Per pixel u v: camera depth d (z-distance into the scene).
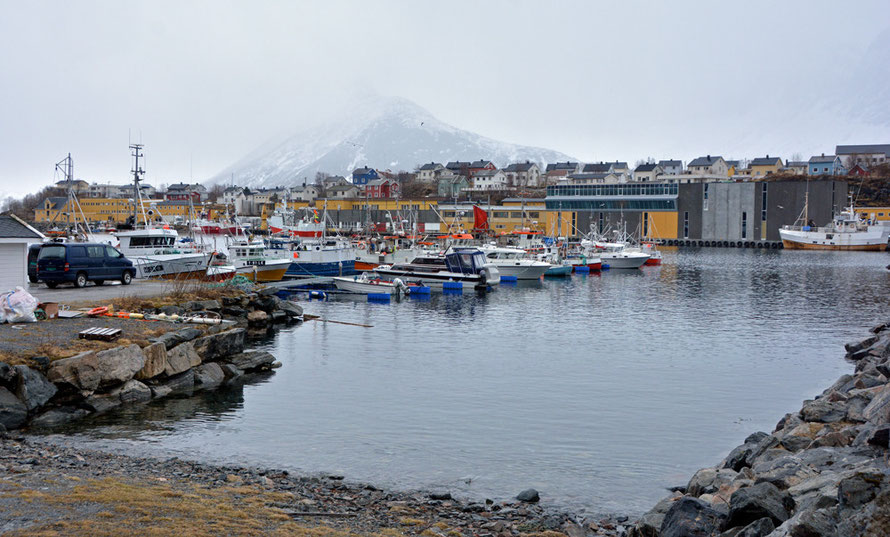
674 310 65.25
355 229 174.38
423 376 35.84
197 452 22.94
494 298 75.12
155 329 32.44
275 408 28.95
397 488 20.39
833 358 42.09
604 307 67.44
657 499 20.20
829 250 172.50
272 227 125.31
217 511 15.38
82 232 70.56
